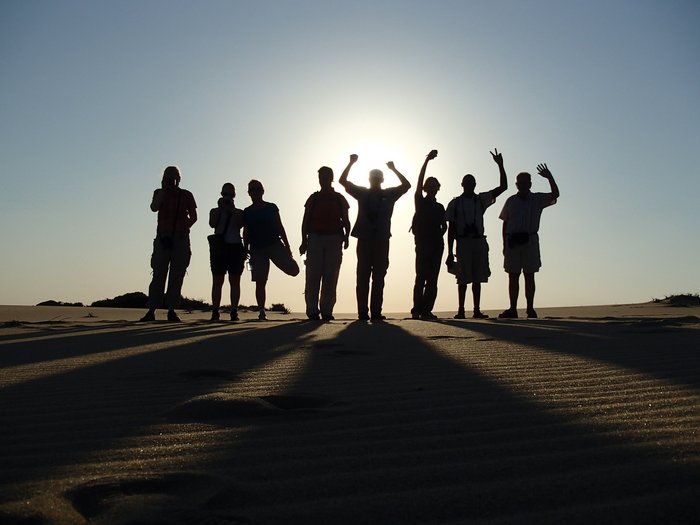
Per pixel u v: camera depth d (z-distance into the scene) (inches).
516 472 78.6
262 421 105.3
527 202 435.8
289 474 79.1
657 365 156.9
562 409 111.0
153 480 74.4
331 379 144.6
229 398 114.4
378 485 75.0
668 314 493.0
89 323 377.4
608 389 127.6
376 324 319.3
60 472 80.9
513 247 433.7
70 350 213.5
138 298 897.5
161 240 402.0
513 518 65.1
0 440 97.0
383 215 397.7
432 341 223.8
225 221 416.2
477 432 97.3
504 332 259.4
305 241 402.9
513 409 111.7
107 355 197.5
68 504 68.6
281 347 211.0
